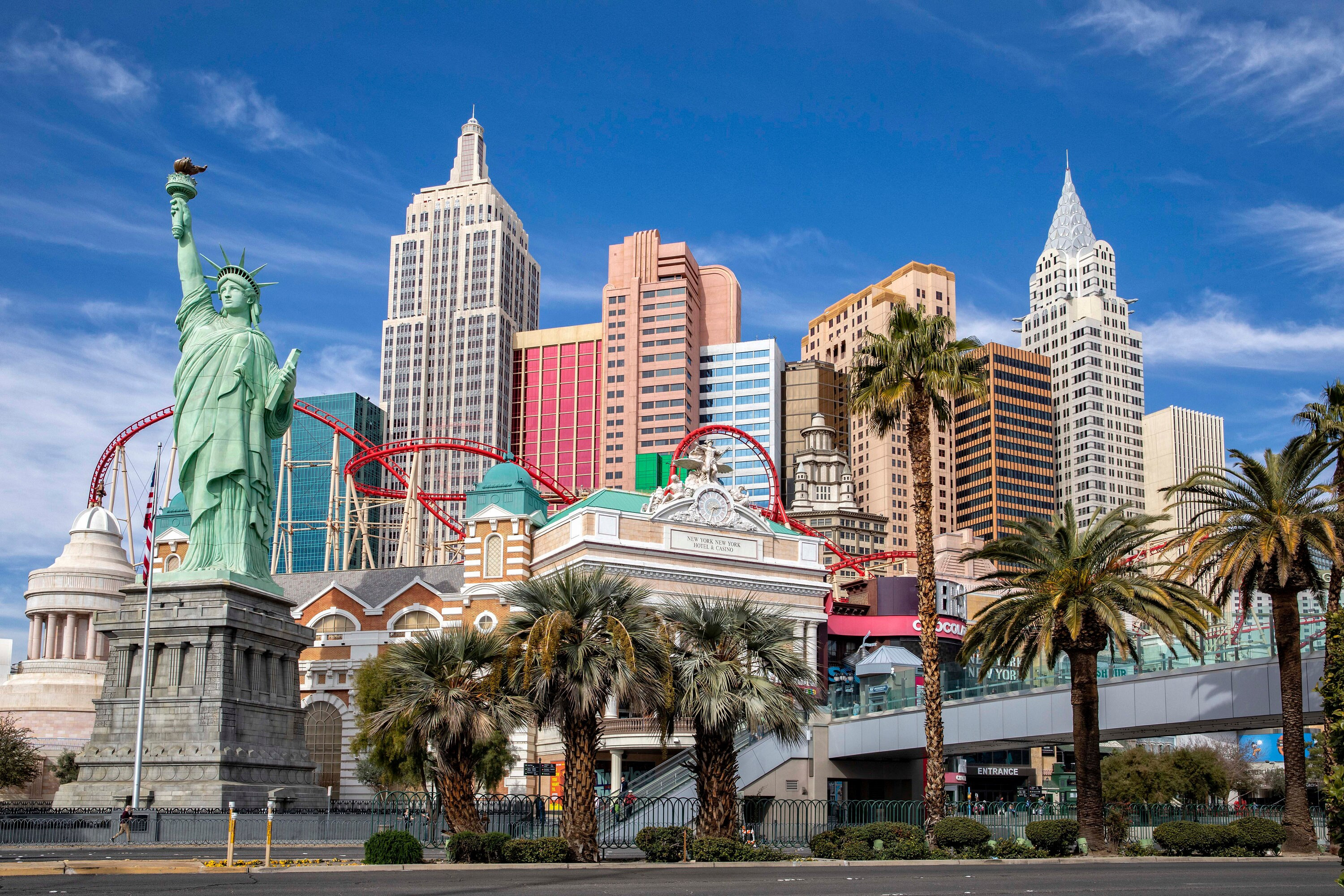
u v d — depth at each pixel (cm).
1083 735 7994
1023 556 8250
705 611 7262
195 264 13600
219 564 12488
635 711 7119
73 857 7294
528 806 9250
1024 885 5447
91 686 16188
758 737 10844
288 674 12812
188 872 6238
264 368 13212
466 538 14338
